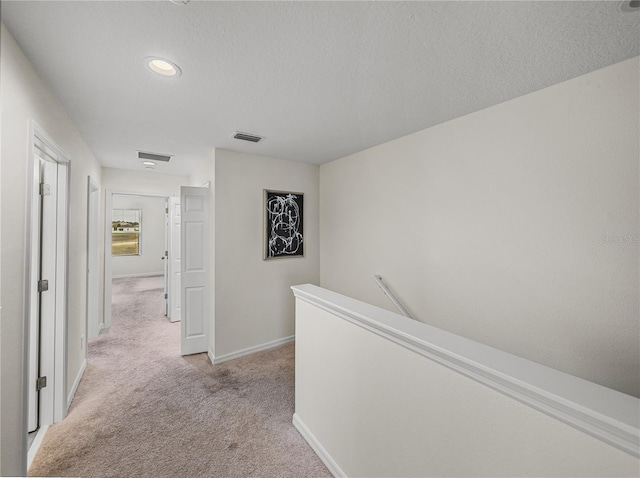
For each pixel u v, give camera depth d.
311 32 1.24
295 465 1.63
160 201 8.58
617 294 1.49
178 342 3.52
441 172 2.32
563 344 1.68
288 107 2.00
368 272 3.05
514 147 1.87
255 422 2.00
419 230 2.51
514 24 1.19
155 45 1.32
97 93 1.76
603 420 0.60
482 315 2.07
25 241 1.35
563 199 1.67
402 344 1.12
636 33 1.25
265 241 3.29
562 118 1.67
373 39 1.29
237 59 1.44
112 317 4.53
